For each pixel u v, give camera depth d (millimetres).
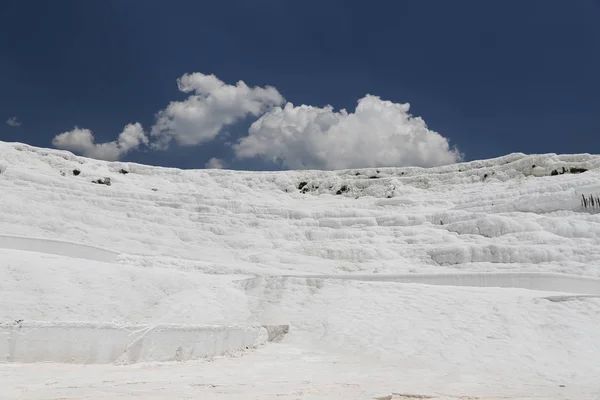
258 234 42438
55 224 35969
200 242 40219
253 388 9562
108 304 18531
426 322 17547
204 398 8375
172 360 12805
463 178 66625
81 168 62656
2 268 18641
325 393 9406
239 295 20812
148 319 18297
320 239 42219
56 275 19297
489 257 32312
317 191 70812
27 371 10195
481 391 10516
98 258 26828
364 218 44906
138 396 8242
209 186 68812
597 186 38688
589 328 16297
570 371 13438
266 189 70688
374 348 15859
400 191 65875
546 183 55344
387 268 32781
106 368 11234
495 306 18297
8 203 37250
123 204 44281
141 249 35969
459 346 15570
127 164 69062
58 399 7777
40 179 45594
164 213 44688
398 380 11648
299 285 21344
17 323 11242
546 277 23422
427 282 24109
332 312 19031
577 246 31266
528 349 15242
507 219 37312
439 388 10734
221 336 14641
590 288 23484
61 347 11516
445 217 42406
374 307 19094
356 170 75188
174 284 21016
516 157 67562
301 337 17656
